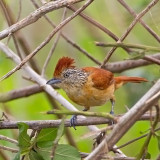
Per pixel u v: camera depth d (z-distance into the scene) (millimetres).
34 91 13484
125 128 6547
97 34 15484
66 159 7898
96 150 6562
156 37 10023
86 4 8758
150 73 13719
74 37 15625
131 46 7125
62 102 10750
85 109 11383
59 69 11109
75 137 14508
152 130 7242
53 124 8430
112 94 11156
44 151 7996
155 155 13758
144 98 6676
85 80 10836
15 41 11656
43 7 8789
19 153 7969
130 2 14562
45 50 15719
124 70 13422
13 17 13266
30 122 8477
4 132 12953
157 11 11391
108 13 14703
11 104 15430
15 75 15734
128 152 14391
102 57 15852
